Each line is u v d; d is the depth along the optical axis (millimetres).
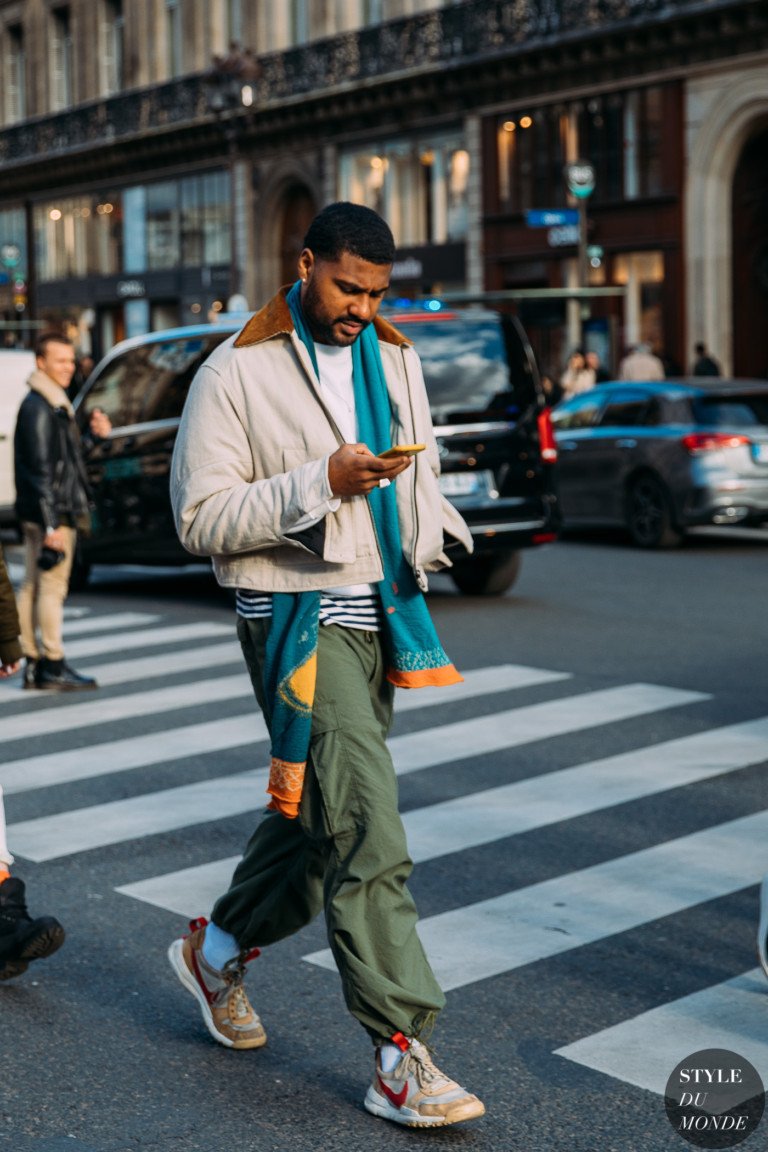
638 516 17531
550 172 33656
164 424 13227
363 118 38531
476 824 6527
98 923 5457
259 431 3889
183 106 45188
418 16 36469
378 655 3984
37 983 4926
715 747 7809
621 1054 4328
